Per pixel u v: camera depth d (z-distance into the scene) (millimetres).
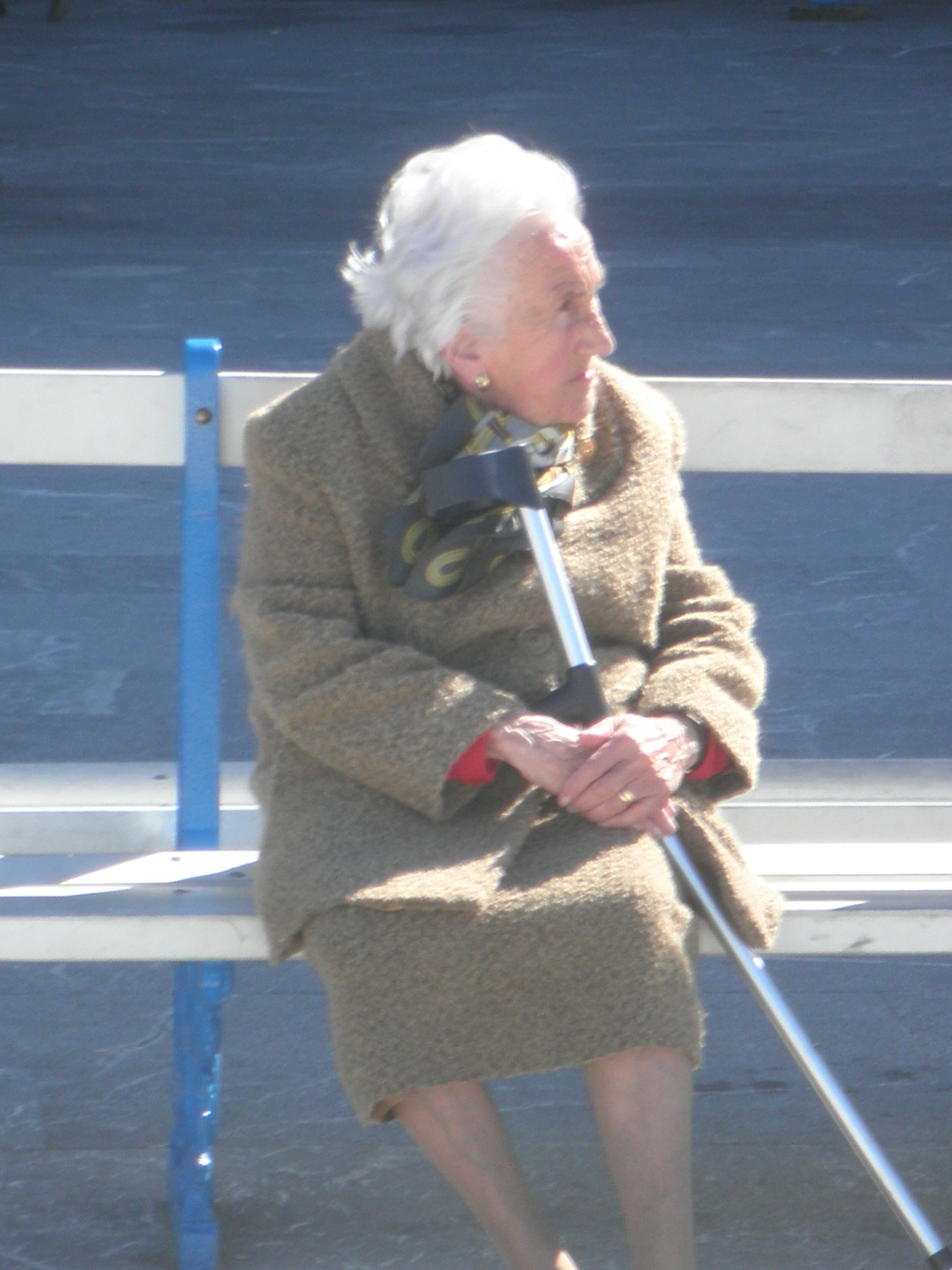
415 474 9812
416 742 9250
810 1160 11250
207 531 10688
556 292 9547
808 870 10477
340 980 8828
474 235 9508
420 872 8977
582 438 10164
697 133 68875
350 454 9766
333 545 9805
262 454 9820
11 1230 10336
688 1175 8664
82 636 19859
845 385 11172
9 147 62500
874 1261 10273
